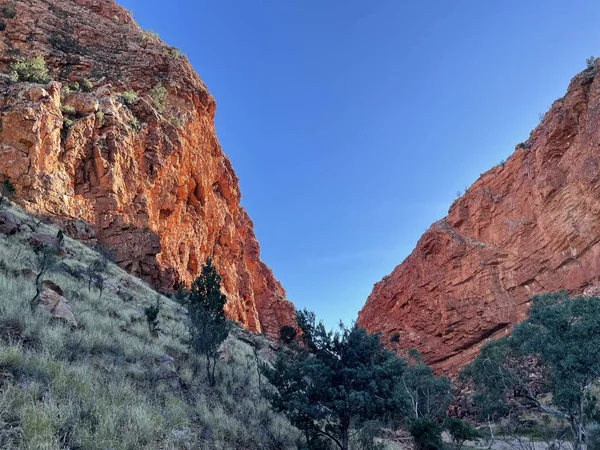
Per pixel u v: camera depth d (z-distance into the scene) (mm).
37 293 9641
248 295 66688
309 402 9578
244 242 71625
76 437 5094
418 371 34625
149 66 52562
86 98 38156
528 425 25953
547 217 56875
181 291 30359
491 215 69938
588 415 12102
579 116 57031
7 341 6945
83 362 7570
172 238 42688
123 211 35406
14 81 36969
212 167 57469
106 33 54469
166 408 7629
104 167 35062
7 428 4734
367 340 10062
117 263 32438
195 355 12859
